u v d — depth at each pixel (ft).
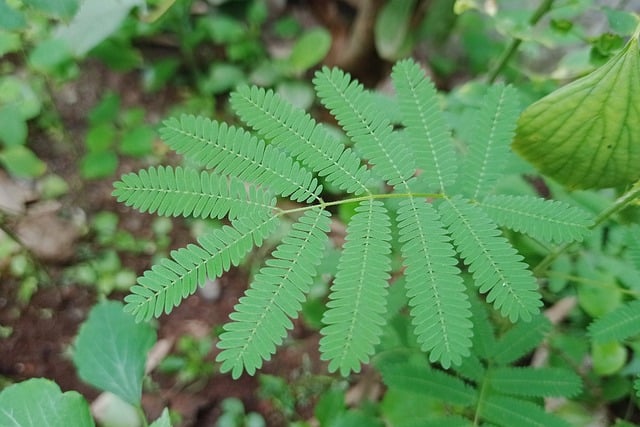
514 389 0.79
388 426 0.92
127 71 1.61
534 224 0.64
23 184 1.40
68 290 1.32
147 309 0.55
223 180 0.61
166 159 1.48
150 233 1.40
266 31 1.75
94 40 1.01
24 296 1.29
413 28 1.40
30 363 1.24
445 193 0.66
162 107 1.60
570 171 0.75
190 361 1.25
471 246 0.62
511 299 0.58
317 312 1.09
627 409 1.06
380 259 0.59
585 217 0.63
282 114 0.65
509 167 0.89
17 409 0.73
